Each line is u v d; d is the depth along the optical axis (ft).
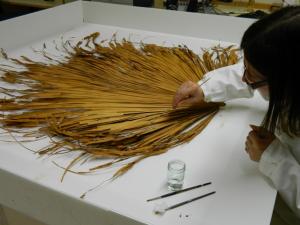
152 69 4.80
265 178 2.88
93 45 5.90
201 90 3.92
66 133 3.24
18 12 8.68
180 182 2.69
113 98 3.91
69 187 2.67
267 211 2.53
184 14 6.37
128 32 6.74
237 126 3.66
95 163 2.97
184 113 3.75
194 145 3.30
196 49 5.89
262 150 2.86
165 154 3.14
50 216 2.86
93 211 2.54
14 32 5.51
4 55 5.20
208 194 2.67
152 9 6.58
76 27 6.94
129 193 2.64
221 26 6.23
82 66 4.80
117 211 2.45
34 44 5.84
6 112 3.67
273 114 2.60
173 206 2.53
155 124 3.51
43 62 5.07
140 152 3.11
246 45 2.60
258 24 2.58
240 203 2.60
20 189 2.88
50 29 6.30
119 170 2.85
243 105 4.10
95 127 3.33
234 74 3.92
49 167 2.90
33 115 3.51
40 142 3.24
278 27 2.38
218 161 3.08
